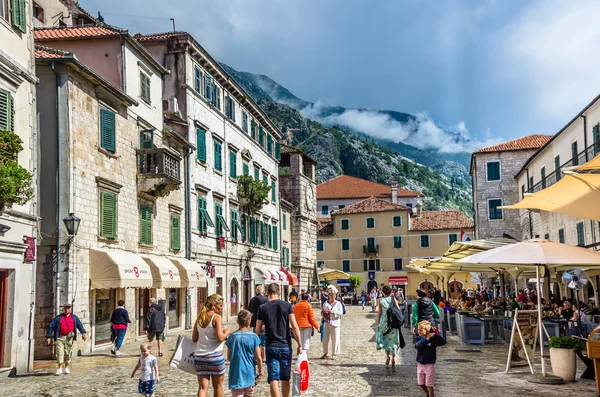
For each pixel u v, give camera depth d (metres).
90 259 22.03
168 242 30.20
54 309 20.36
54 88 21.16
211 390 13.08
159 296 28.58
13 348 16.09
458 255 24.22
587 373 13.71
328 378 14.09
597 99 30.14
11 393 13.07
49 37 26.27
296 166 61.56
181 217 32.16
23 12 17.39
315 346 21.86
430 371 10.91
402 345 15.83
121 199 24.97
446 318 27.19
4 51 16.36
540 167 43.69
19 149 15.07
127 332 24.70
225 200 39.53
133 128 26.58
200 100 35.91
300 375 9.40
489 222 54.88
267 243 50.25
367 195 111.75
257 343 9.66
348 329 30.98
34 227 17.62
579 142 33.91
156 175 26.50
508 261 13.07
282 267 55.16
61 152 20.97
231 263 40.25
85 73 21.89
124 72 25.81
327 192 113.94
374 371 15.23
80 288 21.25
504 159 54.84
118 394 12.66
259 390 12.62
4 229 15.52
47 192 20.91
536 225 46.16
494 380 13.55
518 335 15.62
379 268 86.06
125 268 22.33
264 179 50.47
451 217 86.56
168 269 26.91
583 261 12.84
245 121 45.22
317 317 42.53
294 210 60.94
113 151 24.20
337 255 87.69
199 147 35.09
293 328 10.12
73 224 19.75
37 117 21.08
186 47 33.97
